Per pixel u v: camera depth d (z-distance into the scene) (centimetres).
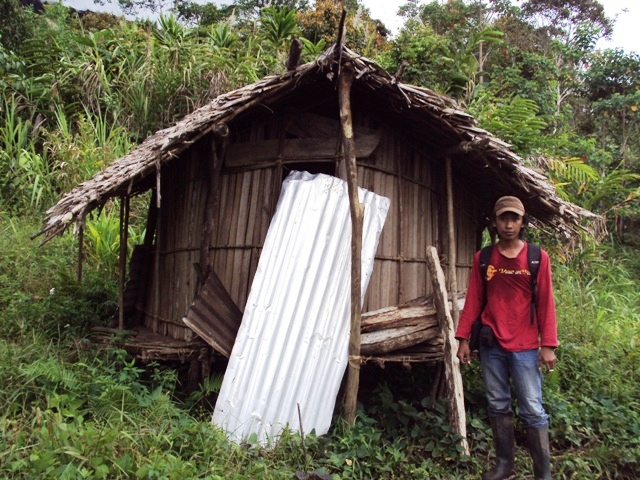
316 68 449
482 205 628
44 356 468
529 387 371
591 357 633
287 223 480
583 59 2039
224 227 530
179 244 571
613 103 1755
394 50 1292
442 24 1894
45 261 758
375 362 478
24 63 1115
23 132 973
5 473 296
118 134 1046
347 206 487
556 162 1058
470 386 532
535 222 617
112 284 721
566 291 931
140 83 1123
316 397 448
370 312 491
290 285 464
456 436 418
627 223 1459
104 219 836
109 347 504
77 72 1108
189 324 458
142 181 621
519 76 1606
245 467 365
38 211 910
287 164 535
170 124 1125
